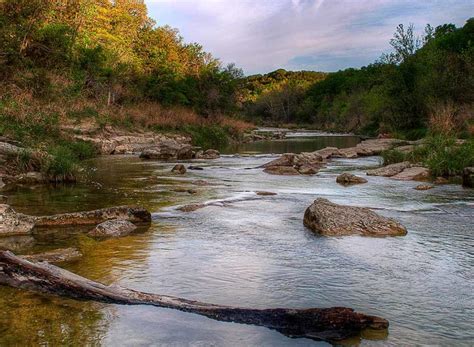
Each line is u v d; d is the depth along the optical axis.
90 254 7.84
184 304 5.67
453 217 11.20
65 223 9.98
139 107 45.59
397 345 4.77
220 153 33.88
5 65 31.48
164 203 12.75
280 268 7.23
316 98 126.75
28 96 27.12
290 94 130.12
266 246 8.46
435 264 7.50
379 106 56.09
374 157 30.08
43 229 9.60
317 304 5.86
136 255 7.81
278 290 6.32
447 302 5.95
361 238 9.12
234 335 5.00
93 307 5.67
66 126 29.09
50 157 17.08
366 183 17.56
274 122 125.12
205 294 6.16
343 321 5.11
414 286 6.52
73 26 44.22
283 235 9.29
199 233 9.39
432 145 23.16
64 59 37.91
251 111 132.12
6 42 32.34
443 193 15.06
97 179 17.97
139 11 72.31
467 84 41.53
